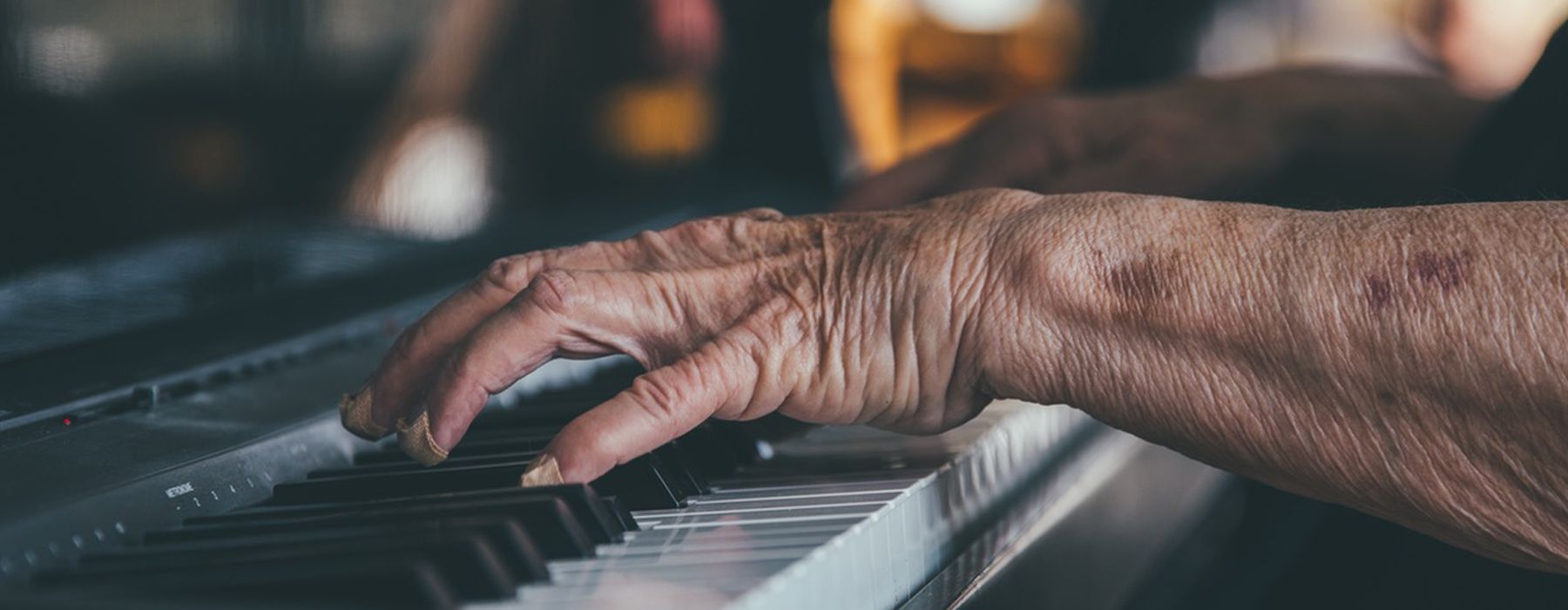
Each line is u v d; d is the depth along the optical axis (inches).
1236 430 22.2
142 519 21.1
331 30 30.8
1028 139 34.0
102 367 25.5
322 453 24.1
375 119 32.1
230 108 28.9
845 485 23.3
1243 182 35.1
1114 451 30.5
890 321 23.0
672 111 43.8
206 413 24.3
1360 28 76.4
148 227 27.5
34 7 25.6
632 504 22.2
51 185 26.0
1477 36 75.3
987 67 62.3
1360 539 35.0
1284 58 74.2
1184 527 33.9
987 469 25.9
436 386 22.5
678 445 23.5
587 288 22.7
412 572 18.2
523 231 35.8
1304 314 21.9
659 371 22.3
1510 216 22.0
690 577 19.3
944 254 23.0
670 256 23.8
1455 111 35.9
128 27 27.0
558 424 25.3
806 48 51.6
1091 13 68.2
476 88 34.5
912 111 59.9
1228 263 22.3
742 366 22.6
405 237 32.8
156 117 27.6
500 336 22.5
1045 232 22.8
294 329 28.1
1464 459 21.7
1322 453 22.0
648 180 42.8
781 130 51.4
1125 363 22.4
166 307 27.7
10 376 24.8
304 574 18.3
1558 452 21.3
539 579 19.3
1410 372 21.6
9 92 25.3
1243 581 35.3
